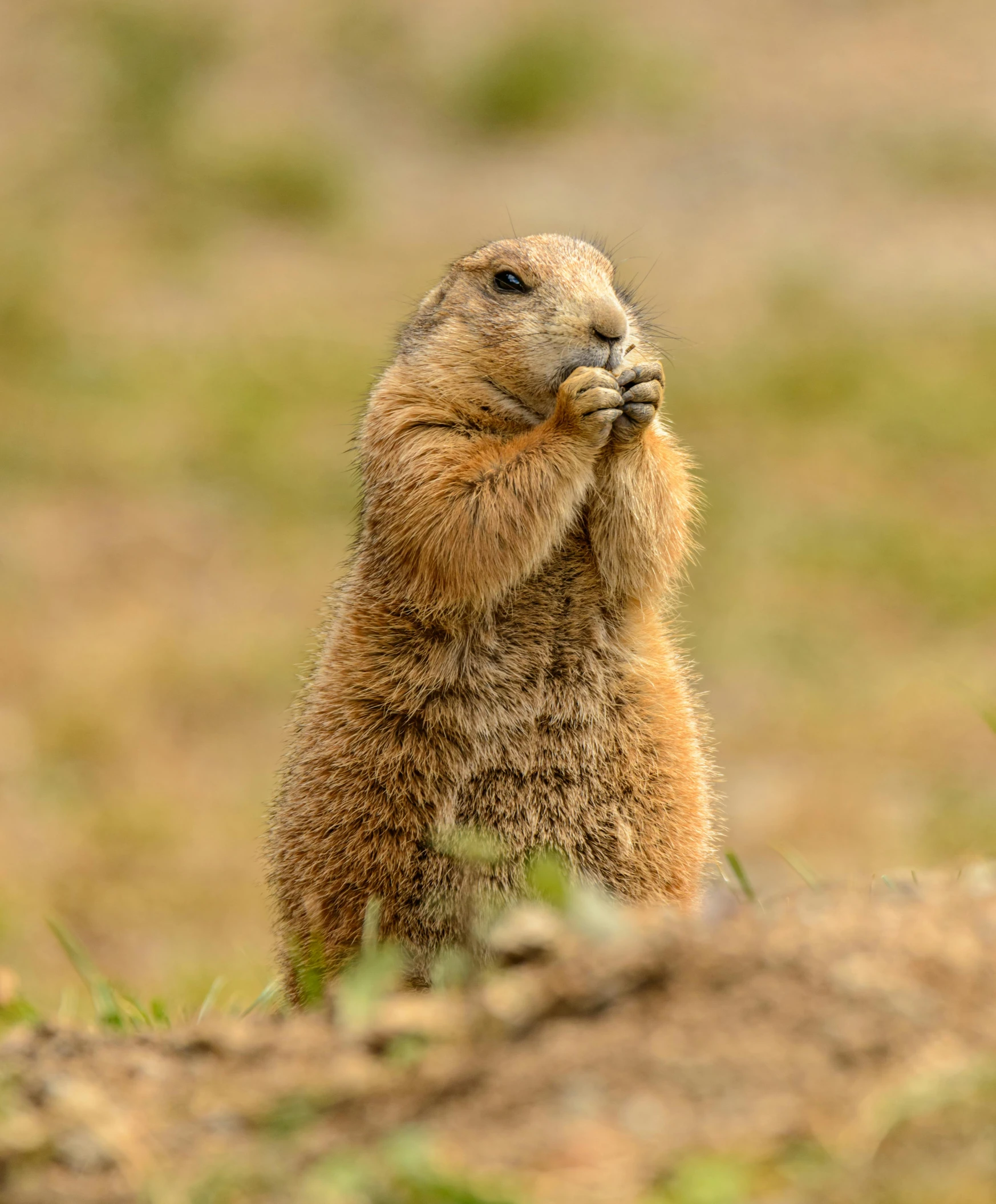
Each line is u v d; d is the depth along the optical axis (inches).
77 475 1273.4
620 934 293.9
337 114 1948.8
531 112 1905.8
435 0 2162.9
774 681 997.8
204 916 773.3
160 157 1824.6
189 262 1646.2
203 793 892.6
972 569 1102.4
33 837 836.0
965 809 816.3
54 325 1492.4
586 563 455.5
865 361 1396.4
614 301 467.8
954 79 1903.3
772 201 1712.6
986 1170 223.6
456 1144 245.4
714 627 1058.1
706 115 1879.9
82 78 1983.3
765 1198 224.7
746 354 1424.7
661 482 456.4
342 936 440.8
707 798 472.4
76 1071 285.1
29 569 1137.4
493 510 437.1
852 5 2091.5
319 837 445.1
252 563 1165.1
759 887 751.1
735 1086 247.4
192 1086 276.5
